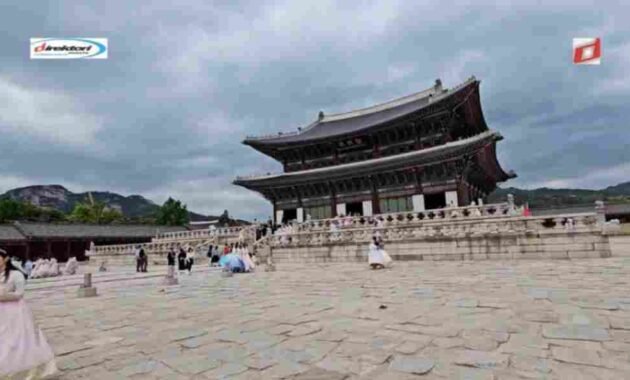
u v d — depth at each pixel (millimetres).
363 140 48750
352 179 45812
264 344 7148
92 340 8047
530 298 10125
